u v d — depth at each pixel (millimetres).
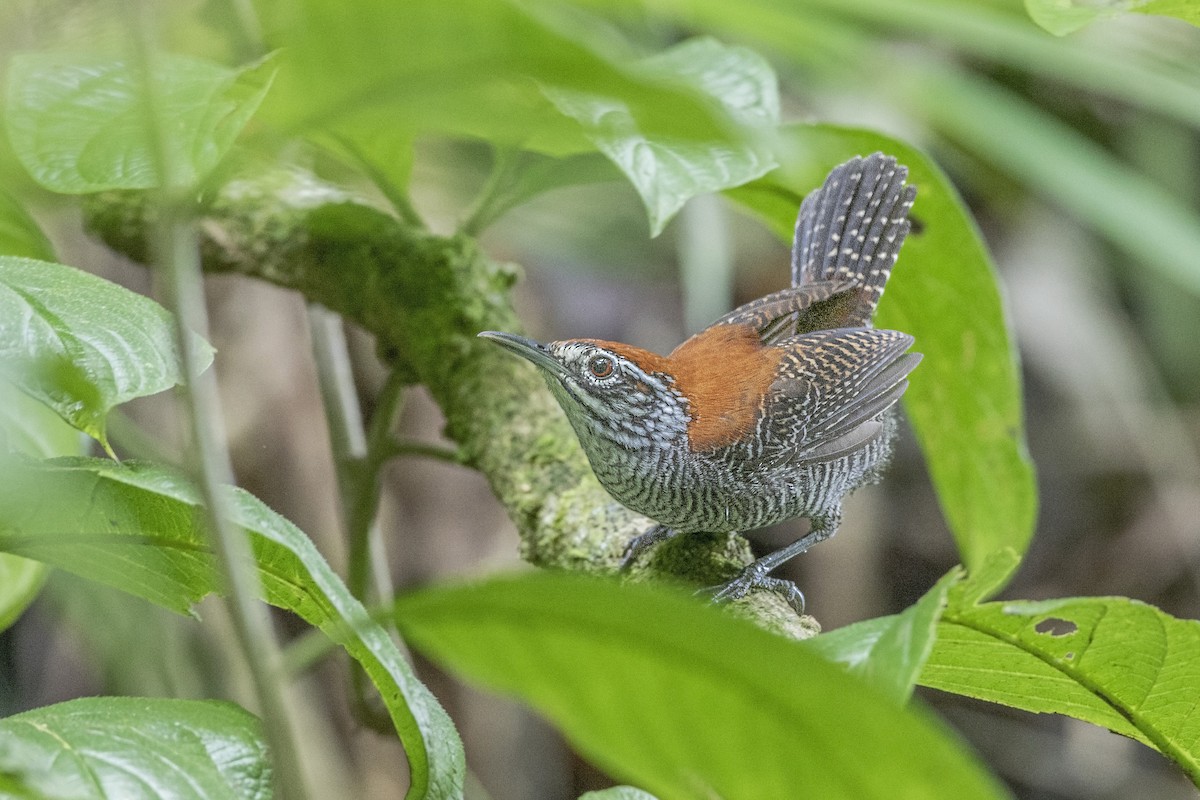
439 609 2730
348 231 8109
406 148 7574
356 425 8359
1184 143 13695
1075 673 4391
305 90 2754
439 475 12125
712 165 4871
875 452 8977
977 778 2496
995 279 6996
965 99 8141
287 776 3012
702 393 7988
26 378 3762
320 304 8391
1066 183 8117
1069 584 14711
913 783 2637
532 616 2656
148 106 2861
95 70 3736
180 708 4008
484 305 8055
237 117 3422
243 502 3830
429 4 2424
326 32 2545
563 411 7801
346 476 8203
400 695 3717
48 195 5477
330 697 11656
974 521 7703
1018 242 14422
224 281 11508
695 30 8109
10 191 5266
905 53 11414
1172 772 14469
